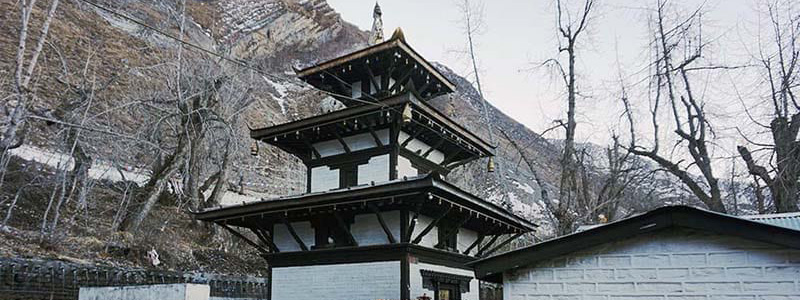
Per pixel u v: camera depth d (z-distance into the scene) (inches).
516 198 1831.9
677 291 416.2
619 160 1205.7
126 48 1883.6
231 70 1450.5
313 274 730.2
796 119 906.1
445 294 746.2
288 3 3814.0
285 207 713.6
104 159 1249.4
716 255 411.2
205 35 2696.9
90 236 962.1
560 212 1046.4
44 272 730.2
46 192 1046.4
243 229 1325.0
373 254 691.4
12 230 853.2
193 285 631.2
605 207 1203.9
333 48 3927.2
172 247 1083.9
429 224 728.3
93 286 783.1
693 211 409.4
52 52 1581.0
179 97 1171.3
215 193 1301.7
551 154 2005.4
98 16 2044.8
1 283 676.7
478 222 834.2
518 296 466.9
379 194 658.2
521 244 1552.7
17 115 792.3
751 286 396.5
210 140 1362.0
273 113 2347.4
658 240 430.6
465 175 1560.0
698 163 1029.8
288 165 1964.8
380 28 928.9
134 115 1333.7
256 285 1065.5
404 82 853.2
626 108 1176.8
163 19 2124.8
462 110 1806.1
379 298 673.0
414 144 809.5
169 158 1166.3
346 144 797.9
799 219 533.0
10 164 1043.9
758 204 1013.8
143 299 655.8
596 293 440.5
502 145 2087.8
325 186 791.7
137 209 1079.6
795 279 385.7
